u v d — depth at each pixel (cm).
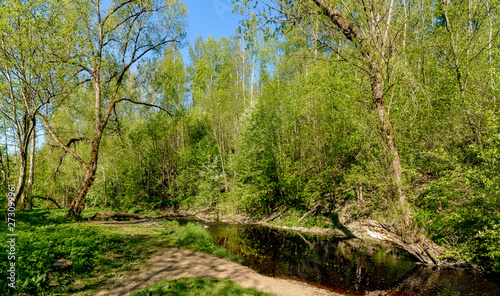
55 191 3912
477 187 933
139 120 3738
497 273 981
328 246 1491
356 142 1647
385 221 1553
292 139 2445
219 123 3002
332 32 1266
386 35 1156
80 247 897
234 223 2339
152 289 675
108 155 3095
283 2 1233
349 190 2005
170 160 3656
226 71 3409
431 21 1502
